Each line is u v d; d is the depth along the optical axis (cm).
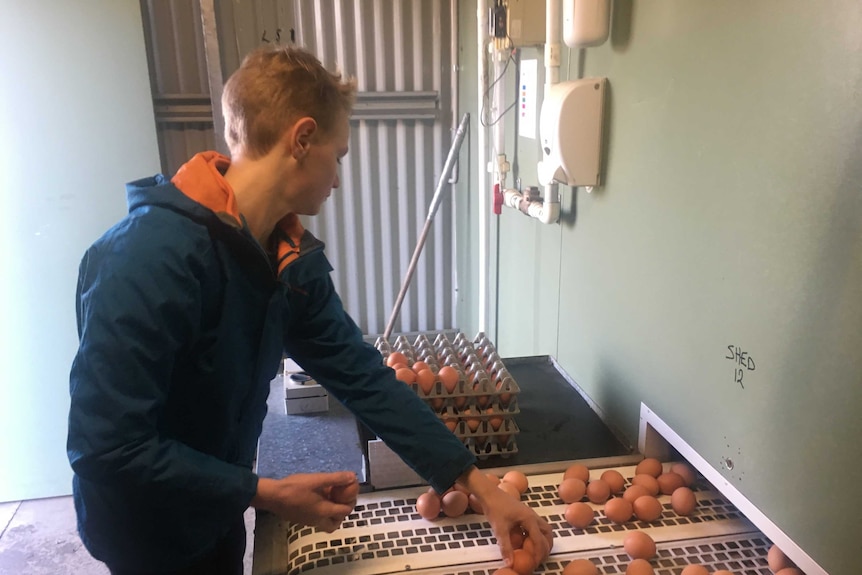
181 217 87
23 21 235
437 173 334
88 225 252
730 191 103
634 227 135
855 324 81
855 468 82
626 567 101
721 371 108
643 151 130
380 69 315
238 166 96
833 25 82
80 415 80
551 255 189
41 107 241
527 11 187
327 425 150
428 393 131
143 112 249
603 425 149
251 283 96
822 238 85
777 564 98
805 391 90
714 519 112
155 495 85
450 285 354
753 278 99
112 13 240
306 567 101
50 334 255
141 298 81
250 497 91
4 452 260
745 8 97
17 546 238
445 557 103
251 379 104
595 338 158
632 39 131
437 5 310
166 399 88
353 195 332
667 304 124
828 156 84
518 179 223
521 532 105
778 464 96
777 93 92
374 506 117
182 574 111
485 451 134
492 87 244
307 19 303
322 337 112
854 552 83
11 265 248
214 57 286
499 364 144
